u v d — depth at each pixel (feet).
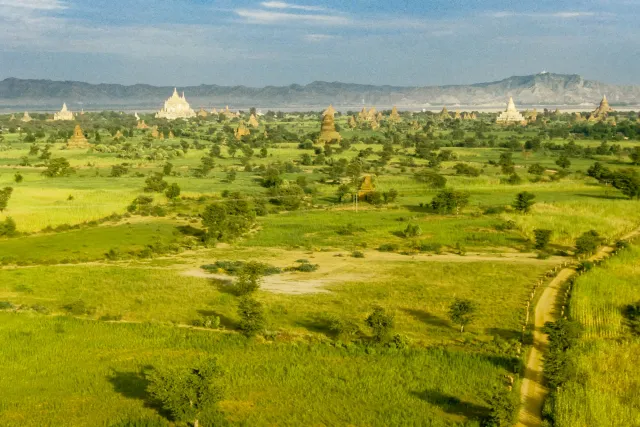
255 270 253.65
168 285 258.37
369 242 349.00
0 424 146.82
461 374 171.73
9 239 352.28
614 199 471.21
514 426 144.87
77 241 345.92
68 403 158.20
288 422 147.33
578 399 153.89
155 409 155.33
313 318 219.41
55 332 205.57
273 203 475.72
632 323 208.95
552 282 261.65
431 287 256.11
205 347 192.95
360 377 171.12
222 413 150.92
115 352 190.19
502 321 213.66
